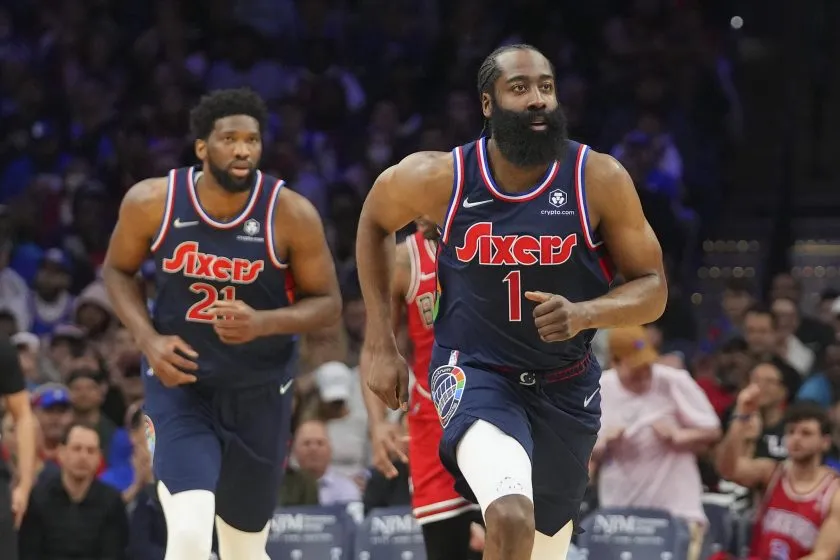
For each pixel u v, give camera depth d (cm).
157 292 1201
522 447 940
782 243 2984
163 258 1187
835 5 3500
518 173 945
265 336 1189
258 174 1202
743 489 1845
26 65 3175
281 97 3120
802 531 1605
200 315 1189
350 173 2980
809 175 3434
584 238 948
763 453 1852
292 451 1817
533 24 3306
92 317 2322
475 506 1278
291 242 1198
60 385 1981
